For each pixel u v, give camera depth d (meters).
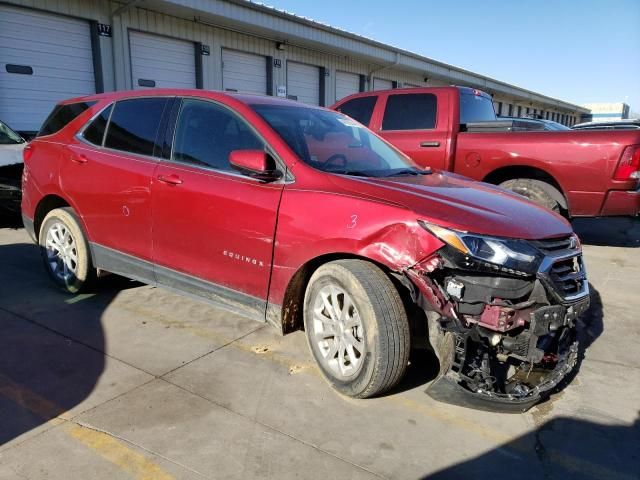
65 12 11.28
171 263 3.78
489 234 2.71
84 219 4.30
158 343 3.67
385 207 2.85
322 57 18.75
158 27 13.19
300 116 3.83
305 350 3.65
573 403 3.08
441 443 2.65
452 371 2.69
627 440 2.73
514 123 6.93
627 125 11.63
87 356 3.43
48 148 4.62
